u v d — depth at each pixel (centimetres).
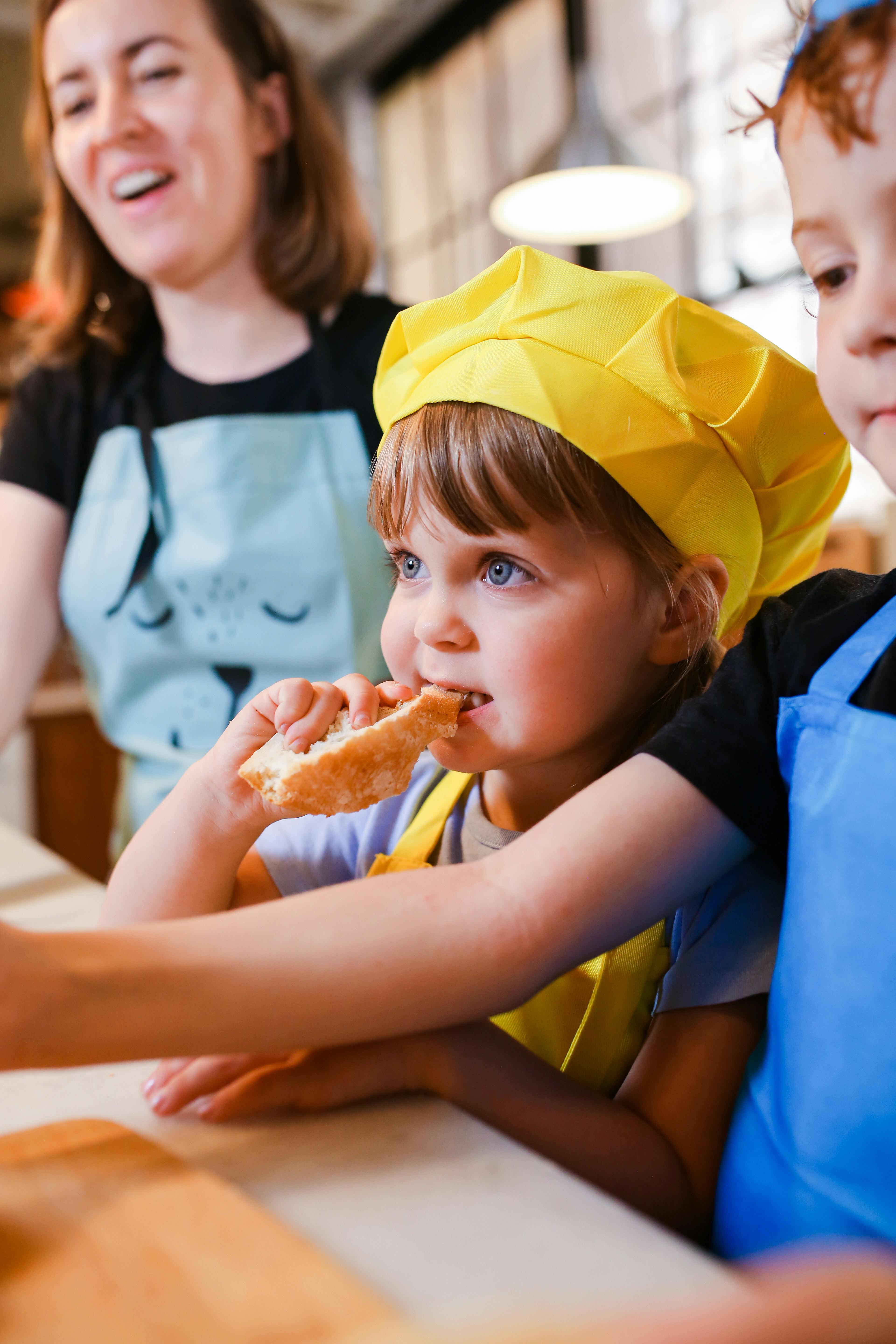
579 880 46
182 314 122
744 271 316
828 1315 25
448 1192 36
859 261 41
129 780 124
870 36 38
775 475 65
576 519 56
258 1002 42
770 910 54
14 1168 37
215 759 62
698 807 49
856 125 39
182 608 118
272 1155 40
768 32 298
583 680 58
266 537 115
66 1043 39
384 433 71
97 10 108
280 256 121
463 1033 49
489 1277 31
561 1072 52
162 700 121
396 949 44
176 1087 44
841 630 51
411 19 427
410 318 66
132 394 122
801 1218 42
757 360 61
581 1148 47
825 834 45
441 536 59
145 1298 29
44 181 128
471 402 58
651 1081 53
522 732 58
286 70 124
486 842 67
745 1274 31
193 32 111
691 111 327
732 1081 52
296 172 125
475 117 423
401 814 72
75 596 120
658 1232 34
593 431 57
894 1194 40
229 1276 30
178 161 111
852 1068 41
